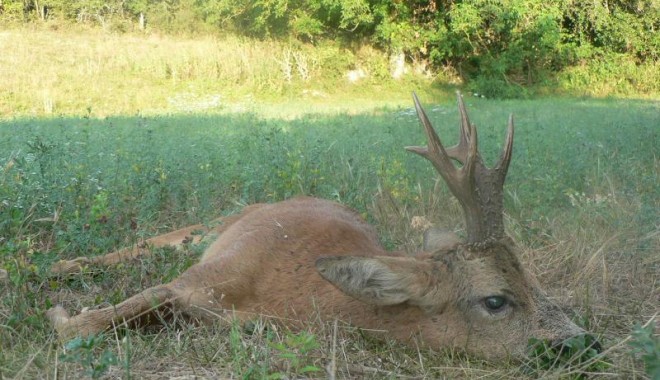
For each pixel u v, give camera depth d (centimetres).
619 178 292
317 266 145
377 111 724
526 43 1081
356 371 144
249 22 1122
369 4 1054
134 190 232
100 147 305
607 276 194
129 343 142
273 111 711
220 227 200
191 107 770
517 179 288
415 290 149
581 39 1091
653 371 128
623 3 1109
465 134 155
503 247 149
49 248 199
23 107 757
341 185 253
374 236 189
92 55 954
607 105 821
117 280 182
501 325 147
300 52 1024
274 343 142
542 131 439
